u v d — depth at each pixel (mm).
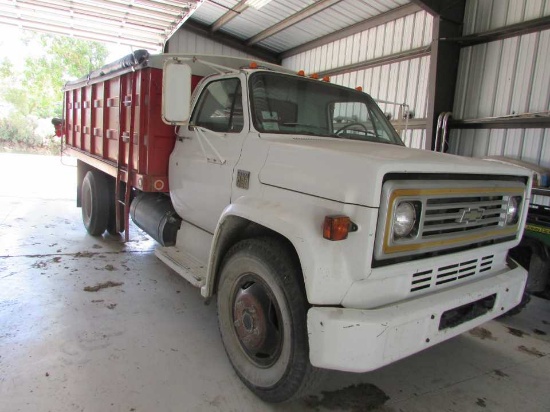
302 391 2178
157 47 11359
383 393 2588
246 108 2889
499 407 2523
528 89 6691
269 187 2461
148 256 4984
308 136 2947
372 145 2771
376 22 9672
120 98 4316
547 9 6422
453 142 7855
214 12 11828
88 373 2537
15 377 2445
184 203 3553
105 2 8336
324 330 1881
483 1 7316
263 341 2322
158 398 2352
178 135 3725
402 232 1968
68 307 3443
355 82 10477
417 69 8688
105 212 5492
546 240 3619
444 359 3074
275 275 2184
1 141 23016
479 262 2506
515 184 2572
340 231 1855
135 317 3348
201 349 2922
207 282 2760
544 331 3688
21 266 4355
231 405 2340
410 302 2076
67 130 6930
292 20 10953
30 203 7805
